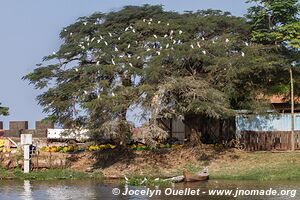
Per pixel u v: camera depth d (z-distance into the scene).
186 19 42.16
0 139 44.06
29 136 38.88
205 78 39.25
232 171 36.06
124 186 32.12
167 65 38.66
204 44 39.25
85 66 39.19
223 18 41.81
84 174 37.62
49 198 27.98
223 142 41.91
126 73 38.28
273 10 42.16
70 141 45.62
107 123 36.88
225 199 26.61
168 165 38.50
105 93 38.06
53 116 40.62
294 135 40.62
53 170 38.88
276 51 41.81
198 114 39.53
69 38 42.66
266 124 41.22
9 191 30.83
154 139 39.53
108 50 39.81
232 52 40.66
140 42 41.28
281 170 35.31
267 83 42.59
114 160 39.78
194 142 40.88
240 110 40.97
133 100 37.16
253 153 39.62
